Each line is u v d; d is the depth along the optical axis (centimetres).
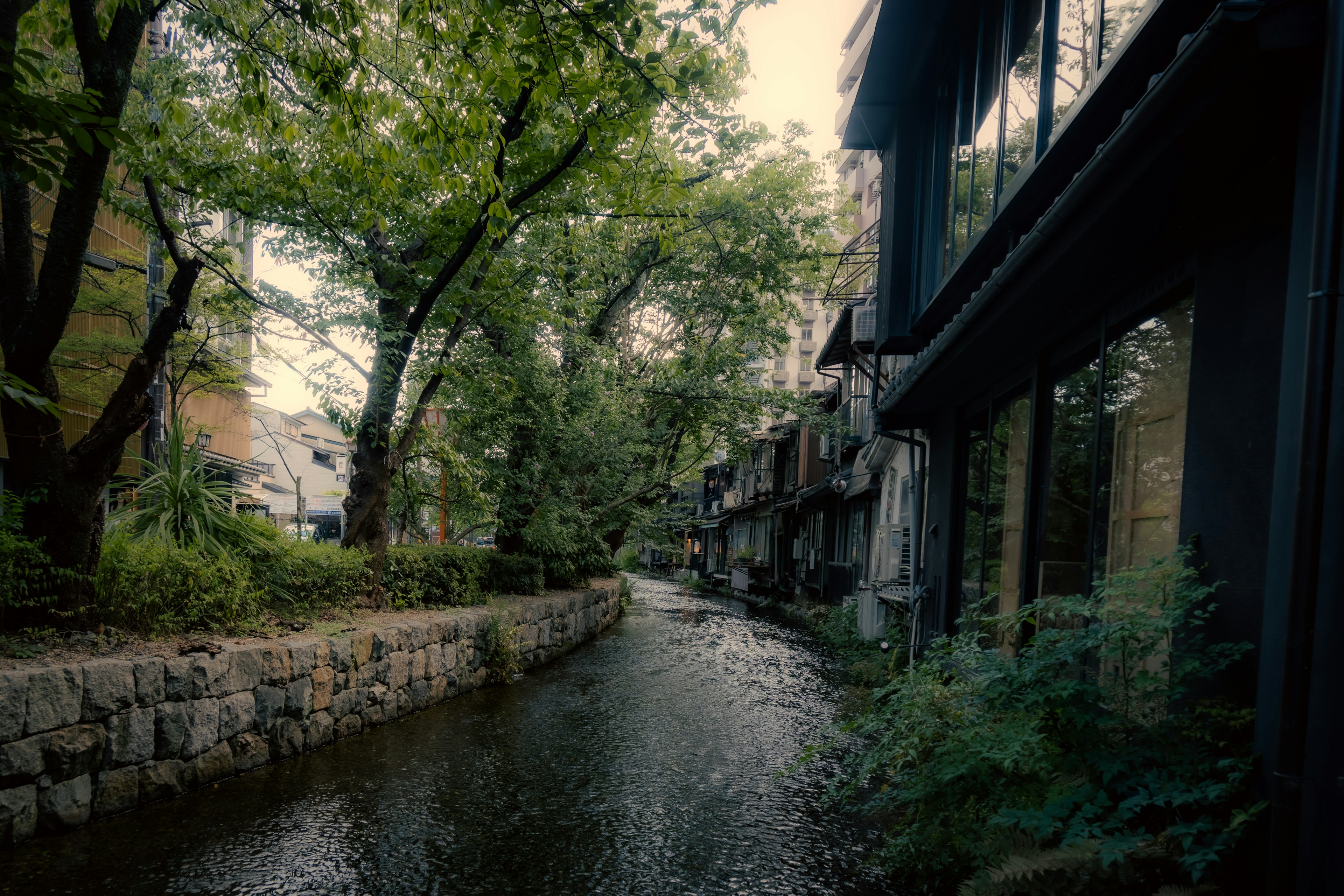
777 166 1839
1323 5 242
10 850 389
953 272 673
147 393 552
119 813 452
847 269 1925
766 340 1981
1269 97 272
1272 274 294
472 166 698
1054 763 329
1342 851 228
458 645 901
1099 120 420
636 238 1742
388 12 705
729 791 557
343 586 814
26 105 275
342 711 664
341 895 370
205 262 903
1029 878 285
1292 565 244
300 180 827
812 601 2270
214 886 371
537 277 1069
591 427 1405
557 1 449
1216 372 329
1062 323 539
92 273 1237
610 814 500
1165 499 390
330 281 856
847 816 508
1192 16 319
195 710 506
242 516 748
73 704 422
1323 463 240
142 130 700
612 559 2127
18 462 505
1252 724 273
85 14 507
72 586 518
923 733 389
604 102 588
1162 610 314
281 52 604
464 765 603
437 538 2138
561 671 1105
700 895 383
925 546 962
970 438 830
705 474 4828
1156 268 398
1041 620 558
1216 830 262
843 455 2006
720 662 1210
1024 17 545
